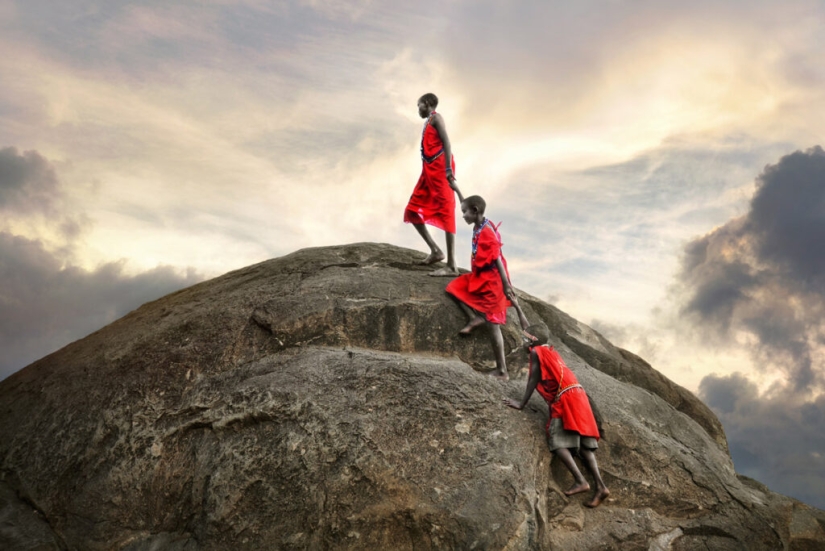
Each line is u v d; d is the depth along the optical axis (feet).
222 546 16.03
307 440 16.84
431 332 21.43
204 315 22.07
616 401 21.13
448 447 16.87
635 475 18.72
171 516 17.12
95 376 20.42
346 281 22.76
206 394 18.85
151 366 20.13
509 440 17.33
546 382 18.21
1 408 20.68
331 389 18.02
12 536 16.88
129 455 17.94
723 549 17.94
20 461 18.69
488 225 21.06
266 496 16.31
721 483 19.40
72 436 18.71
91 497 17.49
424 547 15.64
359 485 16.07
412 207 24.52
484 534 15.34
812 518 20.21
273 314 21.02
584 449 17.95
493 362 21.40
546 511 16.76
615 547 17.29
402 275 23.59
